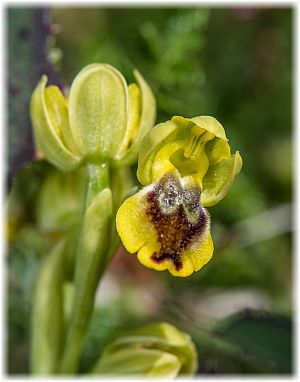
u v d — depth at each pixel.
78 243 0.17
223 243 0.24
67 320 0.20
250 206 0.25
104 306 0.23
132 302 0.24
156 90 0.24
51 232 0.21
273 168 0.26
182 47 0.25
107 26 0.26
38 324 0.19
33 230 0.21
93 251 0.17
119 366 0.18
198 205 0.16
